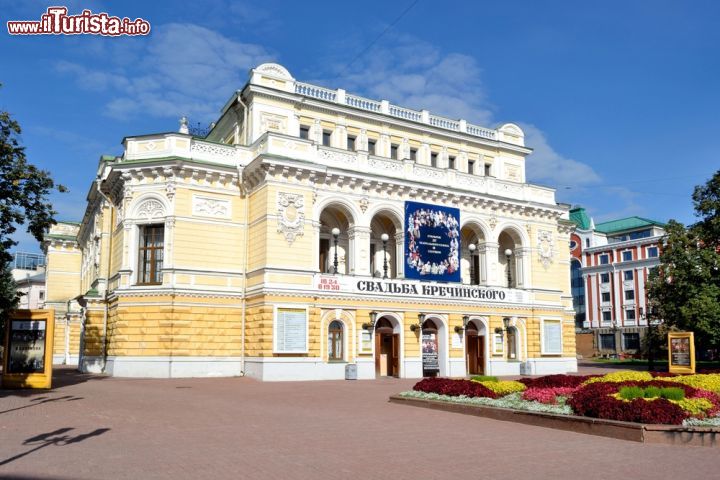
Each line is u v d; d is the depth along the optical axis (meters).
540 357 44.84
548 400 18.95
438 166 47.22
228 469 11.14
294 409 20.38
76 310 56.72
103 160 44.09
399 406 21.61
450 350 40.47
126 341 34.41
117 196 39.12
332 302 36.28
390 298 38.41
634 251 91.25
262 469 11.17
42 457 12.02
